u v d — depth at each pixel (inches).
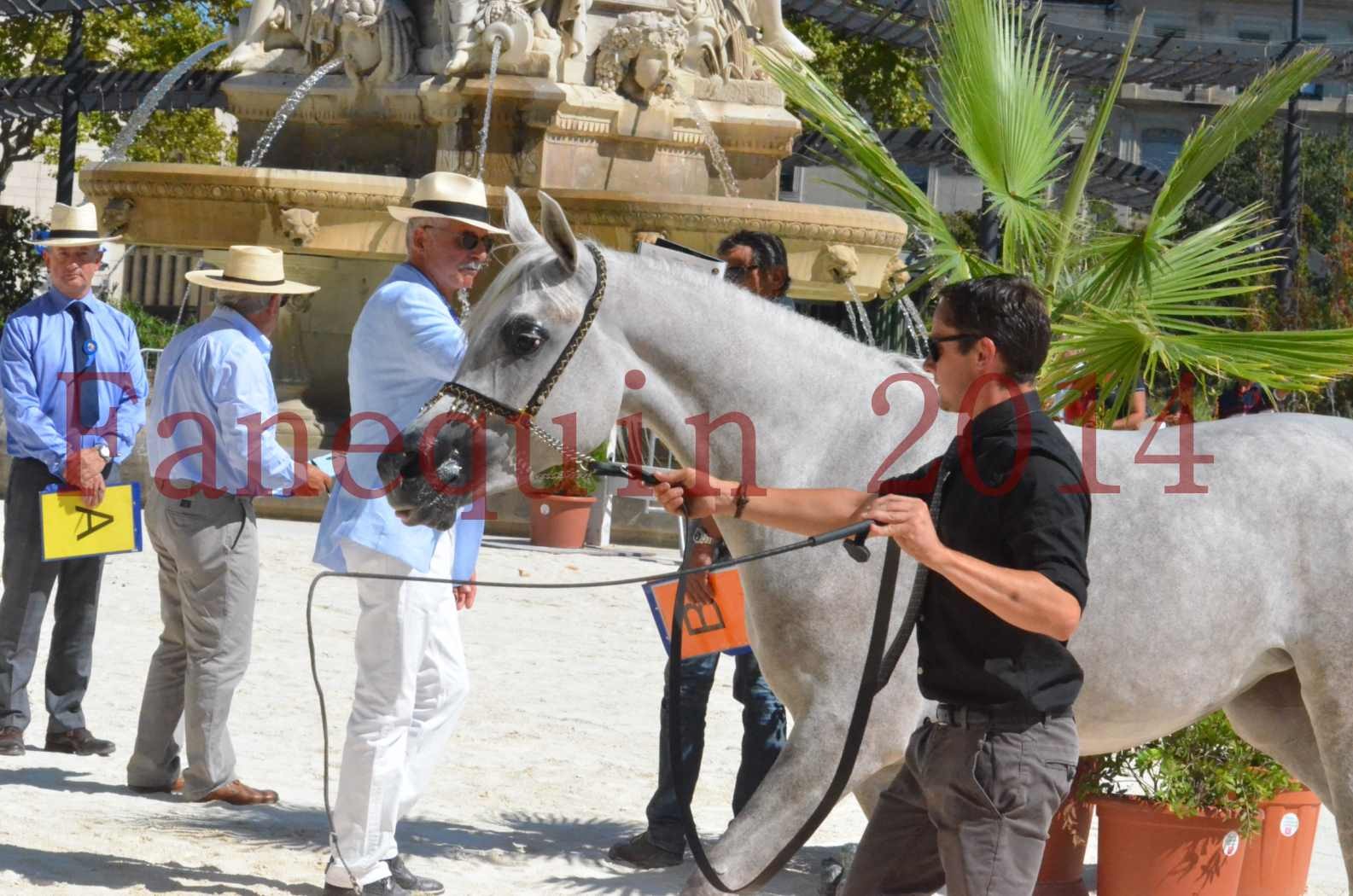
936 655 158.1
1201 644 196.2
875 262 580.7
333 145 667.4
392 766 227.9
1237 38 2336.4
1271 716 213.6
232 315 284.5
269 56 690.8
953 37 280.5
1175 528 197.0
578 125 635.5
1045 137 281.4
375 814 227.5
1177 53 958.4
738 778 264.4
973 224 1322.6
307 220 586.9
